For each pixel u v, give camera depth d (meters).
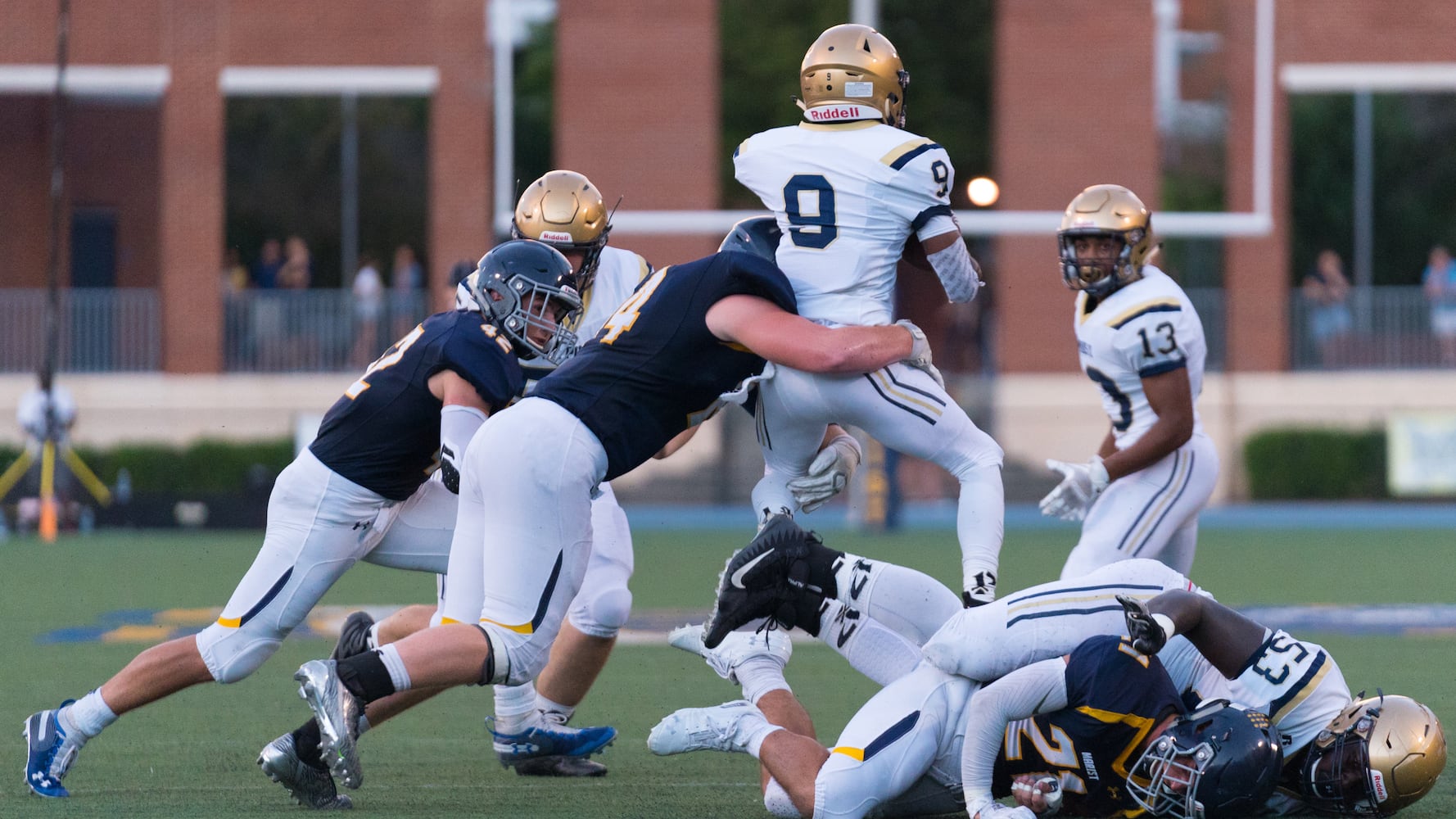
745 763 16.55
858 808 12.62
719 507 56.50
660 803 14.41
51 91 62.91
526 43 83.31
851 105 14.97
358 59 62.34
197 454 55.28
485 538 13.53
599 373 13.52
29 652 23.73
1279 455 57.84
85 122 70.12
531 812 13.91
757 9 75.75
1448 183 85.12
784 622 14.06
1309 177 85.25
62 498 46.28
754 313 13.56
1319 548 41.19
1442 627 25.86
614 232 55.72
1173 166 75.25
